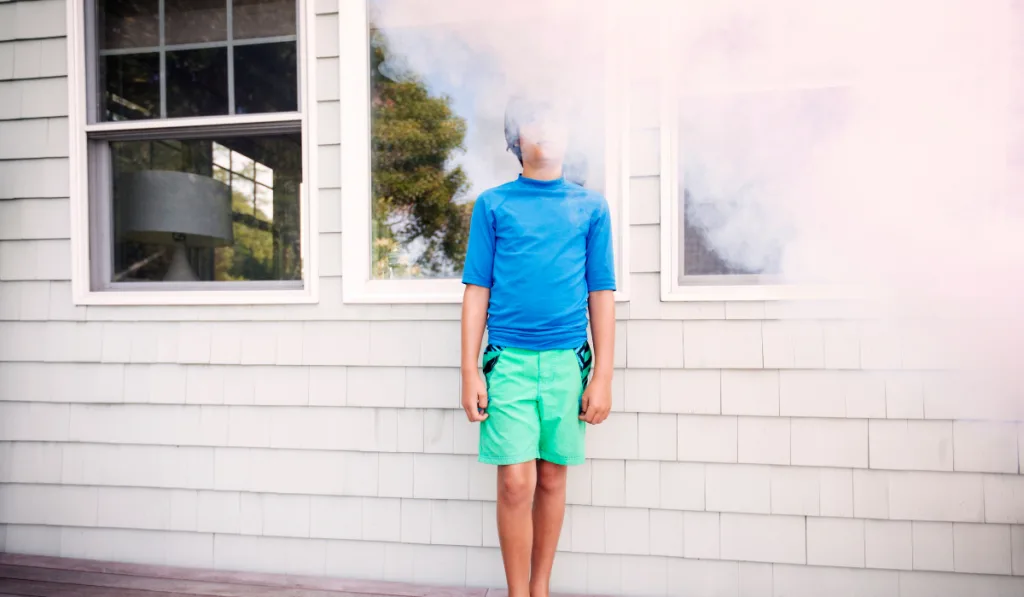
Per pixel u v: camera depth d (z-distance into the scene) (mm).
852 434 1663
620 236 1725
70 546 1949
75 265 1920
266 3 1911
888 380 1653
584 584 1751
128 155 1977
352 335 1831
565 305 1387
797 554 1681
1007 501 1607
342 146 1823
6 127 1949
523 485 1385
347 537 1841
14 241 1956
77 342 1938
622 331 1731
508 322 1390
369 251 1858
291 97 1901
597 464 1747
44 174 1937
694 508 1714
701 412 1709
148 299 1898
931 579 1635
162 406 1910
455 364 1790
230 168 1940
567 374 1390
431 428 1802
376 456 1827
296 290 1877
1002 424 1612
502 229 1396
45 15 1924
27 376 1962
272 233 1926
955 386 1631
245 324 1880
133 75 1957
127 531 1927
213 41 1933
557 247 1376
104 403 1932
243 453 1882
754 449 1692
